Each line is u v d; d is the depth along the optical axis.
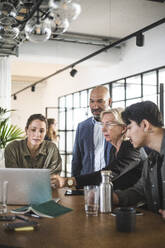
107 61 8.00
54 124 6.72
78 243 1.49
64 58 7.69
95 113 3.38
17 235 1.61
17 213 2.03
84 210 2.11
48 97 13.61
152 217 1.95
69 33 7.22
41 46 7.47
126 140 2.67
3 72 7.32
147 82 7.07
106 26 6.79
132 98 7.52
